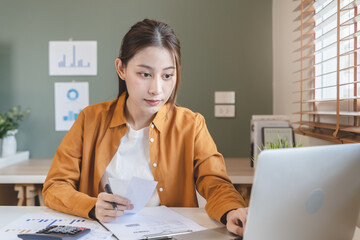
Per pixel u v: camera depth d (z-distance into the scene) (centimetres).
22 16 253
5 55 255
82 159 126
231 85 251
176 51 110
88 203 99
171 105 129
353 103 130
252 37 249
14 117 255
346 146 68
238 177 182
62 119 255
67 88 254
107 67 253
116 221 96
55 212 107
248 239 62
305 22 169
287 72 219
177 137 128
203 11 250
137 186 89
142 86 107
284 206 62
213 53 251
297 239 66
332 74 167
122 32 252
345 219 72
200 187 121
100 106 133
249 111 251
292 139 187
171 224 94
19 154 239
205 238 82
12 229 89
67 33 253
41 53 254
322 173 64
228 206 95
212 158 125
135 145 125
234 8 249
